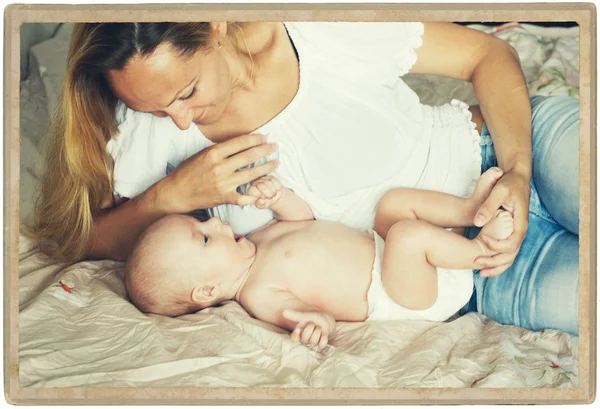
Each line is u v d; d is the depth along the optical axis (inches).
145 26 63.9
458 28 70.4
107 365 63.7
